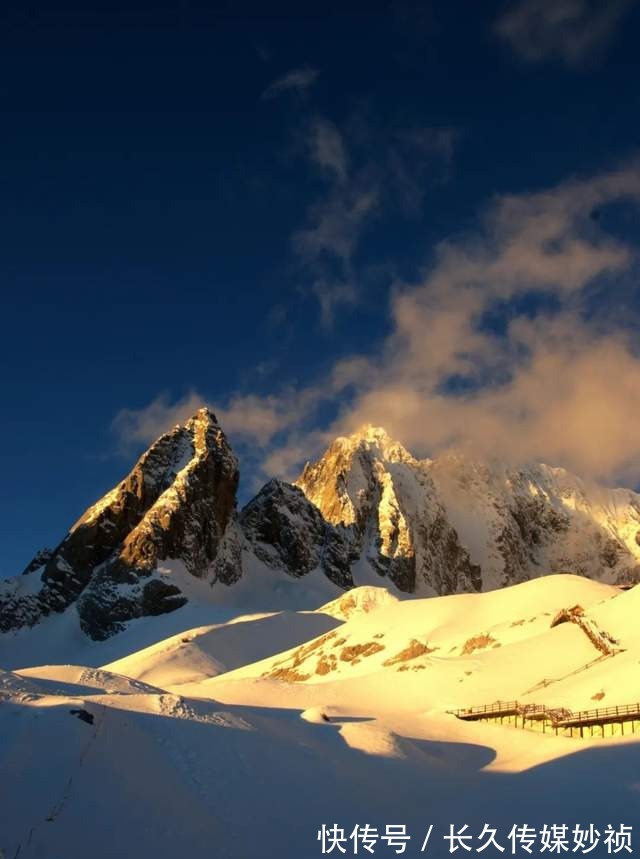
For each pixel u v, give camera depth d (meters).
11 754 37.16
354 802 45.59
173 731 47.72
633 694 69.69
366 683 92.62
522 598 145.25
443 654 117.38
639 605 101.69
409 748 59.44
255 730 53.03
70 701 42.81
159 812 37.28
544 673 90.00
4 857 31.03
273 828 39.84
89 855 32.69
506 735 69.00
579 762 54.69
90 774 37.62
